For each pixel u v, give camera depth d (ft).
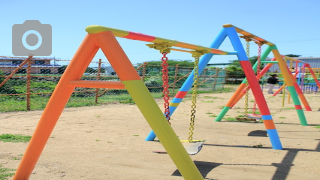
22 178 9.57
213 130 22.27
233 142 18.16
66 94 9.41
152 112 8.44
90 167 12.41
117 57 8.48
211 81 74.13
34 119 26.13
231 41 17.13
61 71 44.37
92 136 19.07
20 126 22.40
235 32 17.11
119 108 35.37
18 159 13.25
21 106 35.04
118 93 51.55
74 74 9.24
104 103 40.73
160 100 46.85
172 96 53.52
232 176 11.63
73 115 28.91
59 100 9.36
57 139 17.93
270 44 21.94
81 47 9.05
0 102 36.83
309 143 17.99
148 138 18.04
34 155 9.52
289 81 24.63
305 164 13.50
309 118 28.63
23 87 41.88
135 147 16.29
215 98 52.13
